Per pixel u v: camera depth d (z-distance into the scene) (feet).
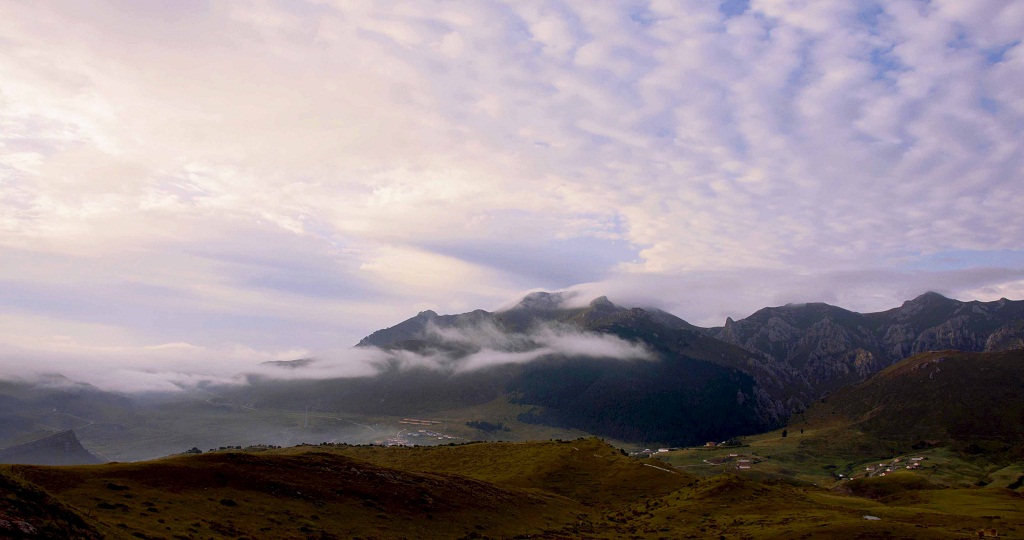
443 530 270.05
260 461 282.97
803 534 272.31
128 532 162.50
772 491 432.66
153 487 220.84
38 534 133.18
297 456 310.24
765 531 293.23
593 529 331.16
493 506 335.47
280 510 231.50
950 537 253.44
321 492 268.00
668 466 555.69
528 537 286.05
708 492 413.80
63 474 211.82
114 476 222.69
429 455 603.67
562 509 384.06
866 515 342.44
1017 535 274.16
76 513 156.35
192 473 244.83
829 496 474.49
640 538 302.25
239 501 228.84
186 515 197.88
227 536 186.60
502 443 643.04
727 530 313.12
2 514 133.59
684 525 342.03
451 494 328.29
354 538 222.07
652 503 423.64
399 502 288.10
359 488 289.33
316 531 217.36
